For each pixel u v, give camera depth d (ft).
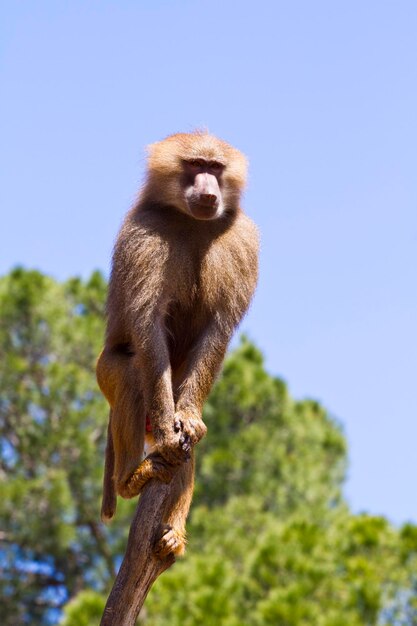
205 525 79.00
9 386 87.40
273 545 56.65
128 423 30.63
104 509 33.01
